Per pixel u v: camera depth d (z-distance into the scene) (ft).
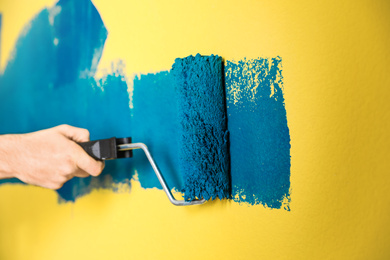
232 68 2.26
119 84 2.86
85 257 3.07
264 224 2.15
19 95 3.57
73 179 3.15
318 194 1.96
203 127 2.16
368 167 1.83
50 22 3.32
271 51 2.10
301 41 2.00
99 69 2.98
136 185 2.78
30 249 3.47
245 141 2.22
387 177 1.78
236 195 2.28
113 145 2.28
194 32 2.45
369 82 1.83
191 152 2.16
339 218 1.90
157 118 2.65
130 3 2.81
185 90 2.22
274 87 2.09
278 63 2.07
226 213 2.33
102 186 2.97
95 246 3.01
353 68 1.86
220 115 2.22
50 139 2.42
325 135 1.93
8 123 3.68
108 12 2.94
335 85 1.91
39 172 2.57
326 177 1.93
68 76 3.19
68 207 3.19
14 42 3.62
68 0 3.20
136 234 2.77
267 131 2.12
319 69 1.95
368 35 1.83
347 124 1.88
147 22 2.71
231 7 2.27
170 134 2.59
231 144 2.29
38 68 3.41
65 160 2.41
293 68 2.03
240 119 2.24
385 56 1.79
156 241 2.66
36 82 3.43
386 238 1.79
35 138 2.47
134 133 2.78
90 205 3.04
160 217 2.64
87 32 3.07
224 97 2.30
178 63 2.25
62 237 3.23
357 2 1.85
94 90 3.01
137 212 2.77
